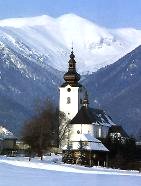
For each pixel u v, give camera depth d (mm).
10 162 144125
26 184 91562
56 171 125688
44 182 96062
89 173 128500
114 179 111312
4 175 104750
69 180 102500
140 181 109000
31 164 145125
